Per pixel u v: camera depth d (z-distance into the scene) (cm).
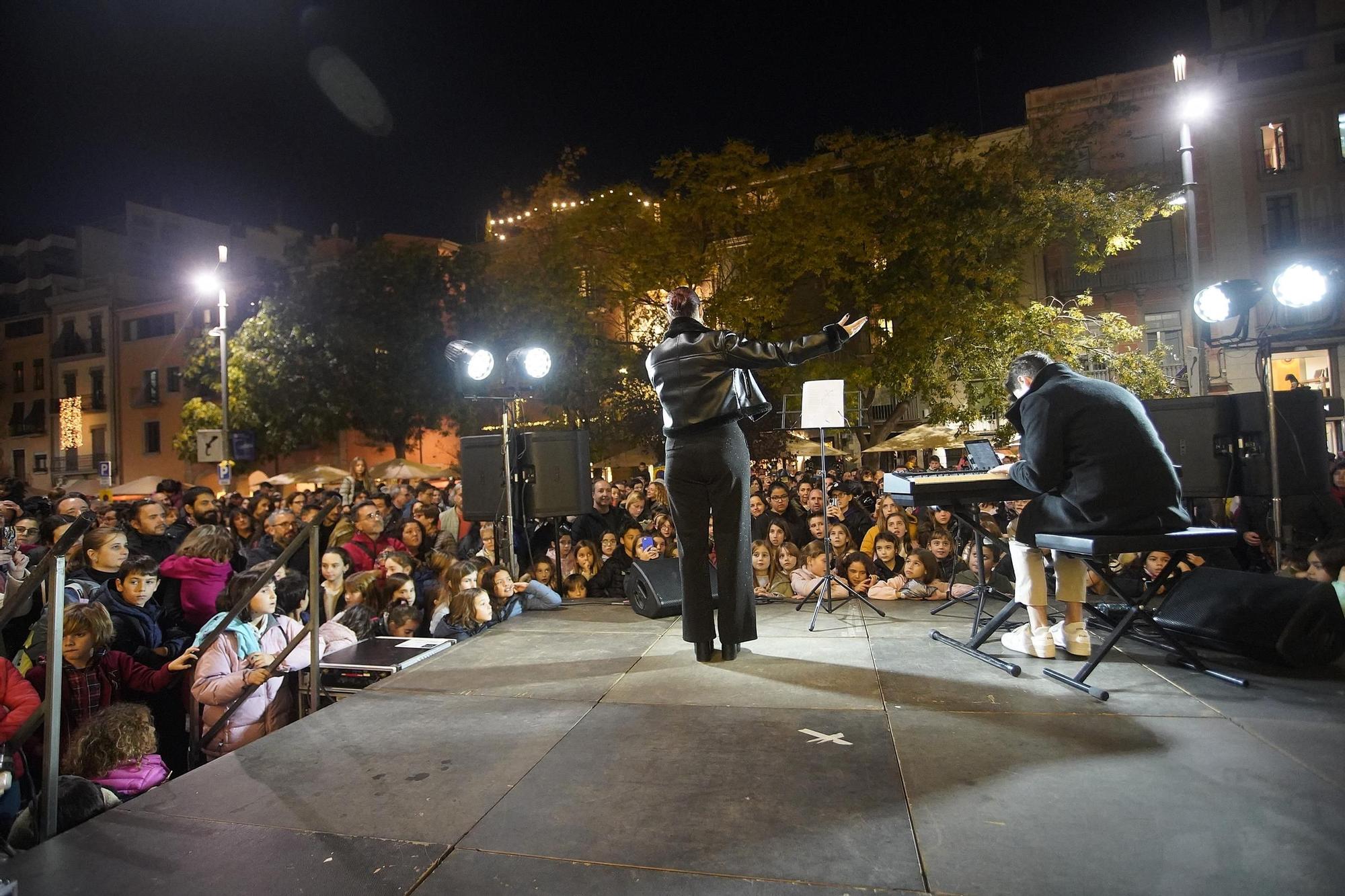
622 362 1795
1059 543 321
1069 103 1741
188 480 3195
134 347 3388
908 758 248
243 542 895
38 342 3669
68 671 367
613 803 224
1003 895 173
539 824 214
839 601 533
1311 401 516
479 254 2239
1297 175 1925
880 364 1728
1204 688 310
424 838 208
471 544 805
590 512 652
